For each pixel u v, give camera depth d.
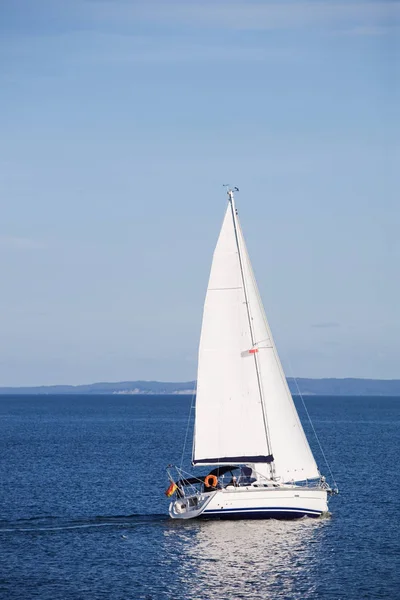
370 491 178.25
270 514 127.62
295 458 131.88
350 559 111.94
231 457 130.75
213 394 131.50
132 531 129.00
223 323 131.75
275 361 133.12
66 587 100.06
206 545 117.94
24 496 169.88
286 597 96.50
